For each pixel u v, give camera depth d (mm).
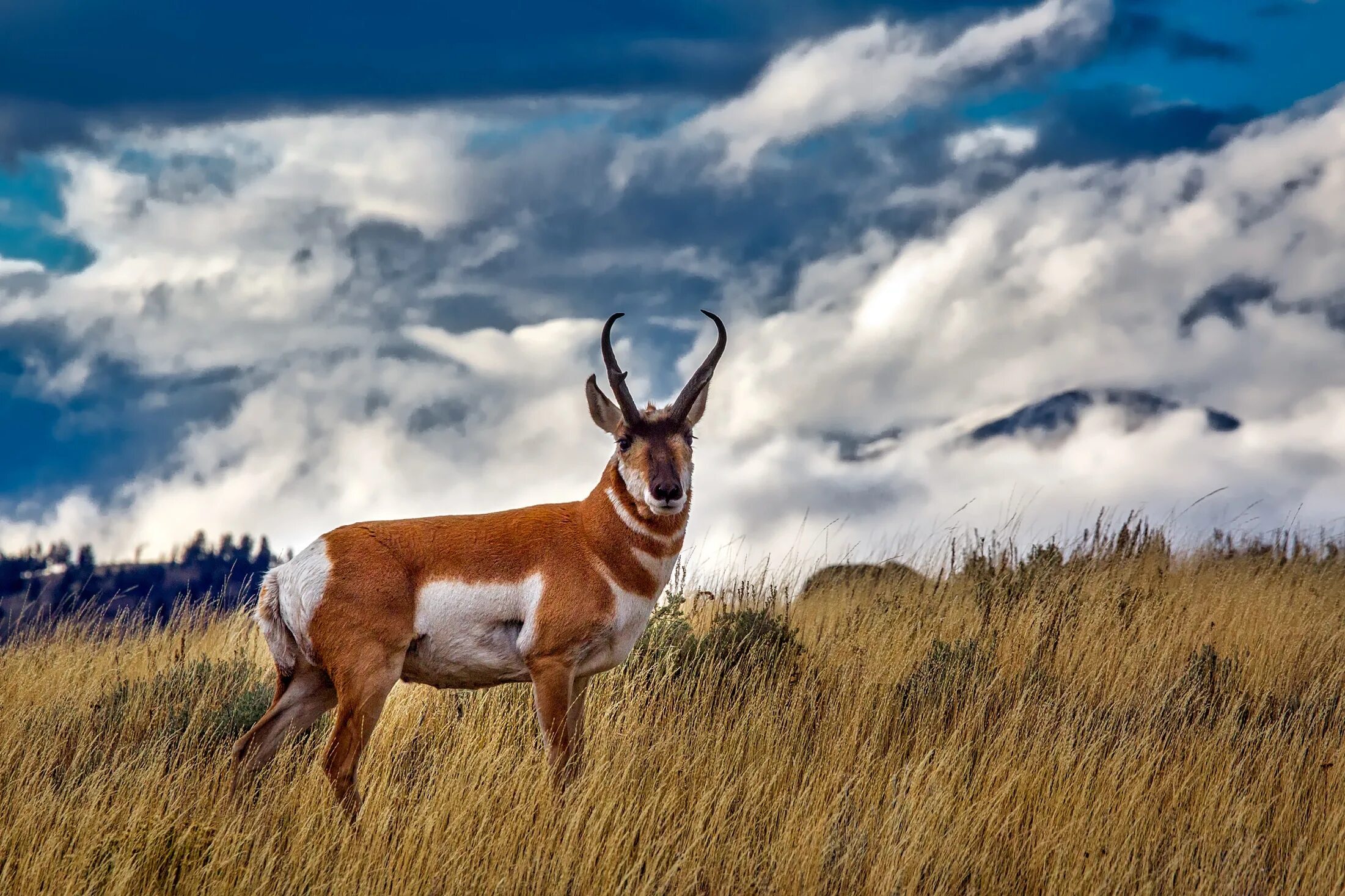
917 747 30078
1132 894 23969
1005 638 38219
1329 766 29000
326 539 28766
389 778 28047
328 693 29516
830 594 47156
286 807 26141
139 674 36438
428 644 28750
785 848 24312
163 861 22938
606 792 25875
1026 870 24734
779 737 30406
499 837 24469
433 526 29250
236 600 41844
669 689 33719
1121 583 43406
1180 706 33000
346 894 22547
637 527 29172
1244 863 24594
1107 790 27078
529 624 28688
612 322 29797
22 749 29125
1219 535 53156
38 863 22312
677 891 23234
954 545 48750
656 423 29469
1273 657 37469
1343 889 24266
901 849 24203
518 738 31000
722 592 42844
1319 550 53031
